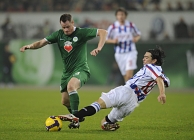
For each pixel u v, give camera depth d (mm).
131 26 57844
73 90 29422
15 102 54094
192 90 80375
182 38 94188
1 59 87875
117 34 57875
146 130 30047
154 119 37219
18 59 87375
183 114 41438
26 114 40531
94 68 84562
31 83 87188
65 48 31109
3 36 97938
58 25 100688
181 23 94125
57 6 102000
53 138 25609
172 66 81875
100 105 27828
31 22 100688
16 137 26000
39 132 28109
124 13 57750
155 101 57656
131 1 100500
